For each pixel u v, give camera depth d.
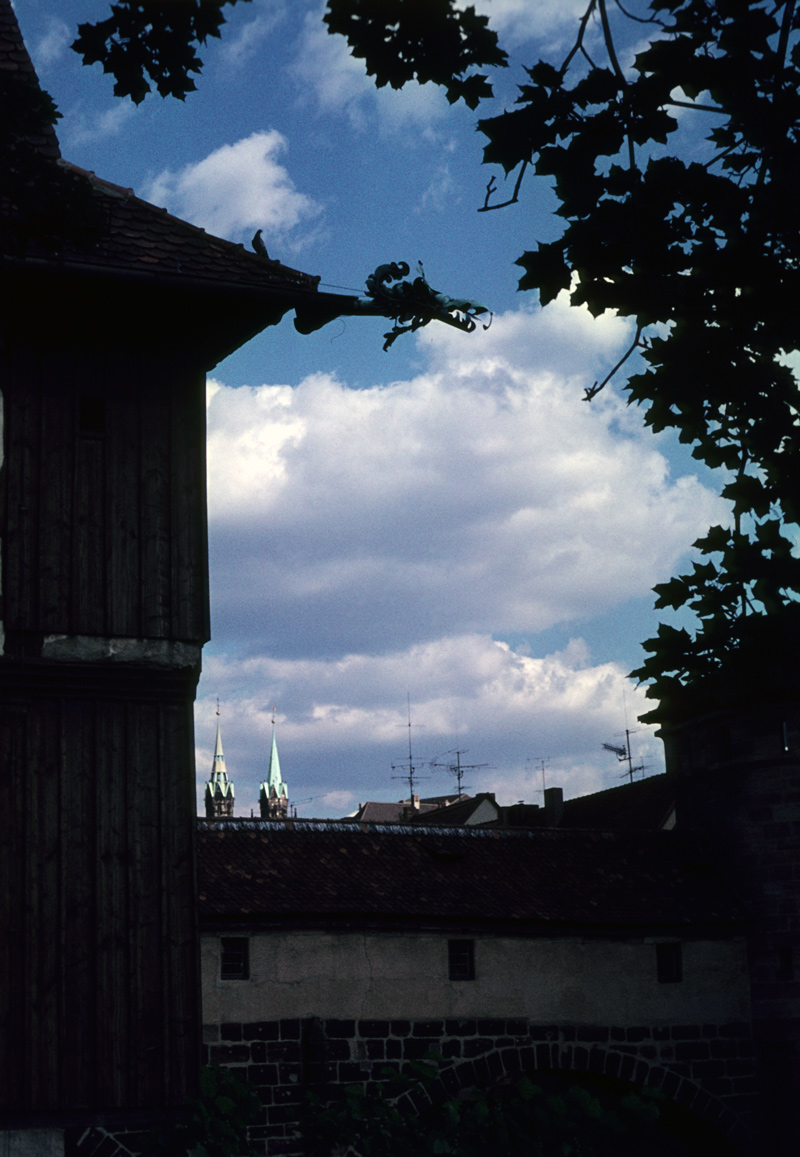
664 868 32.91
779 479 9.45
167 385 16.05
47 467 15.23
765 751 32.72
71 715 14.80
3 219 11.20
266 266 15.91
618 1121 26.23
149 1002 14.43
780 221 8.46
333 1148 26.27
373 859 30.30
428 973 28.70
